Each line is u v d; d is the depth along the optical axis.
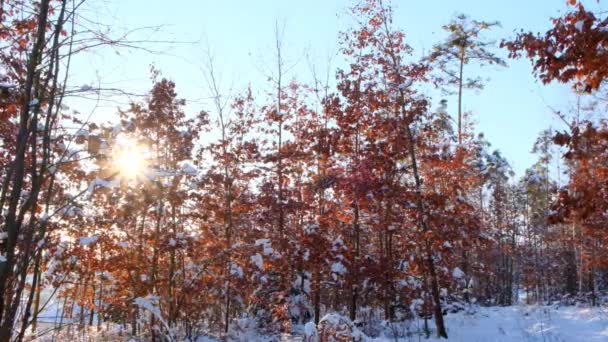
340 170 17.22
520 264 44.53
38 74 5.78
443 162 16.31
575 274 39.12
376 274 15.74
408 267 16.84
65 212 6.49
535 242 43.06
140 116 13.61
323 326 10.98
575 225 24.02
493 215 37.44
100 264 12.51
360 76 17.05
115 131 5.54
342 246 16.03
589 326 15.85
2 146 6.90
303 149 17.95
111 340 14.77
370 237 22.00
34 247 6.19
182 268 15.70
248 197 18.17
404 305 18.89
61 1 5.87
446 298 21.48
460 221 16.17
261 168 18.00
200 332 17.19
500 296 38.00
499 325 17.22
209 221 17.62
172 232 15.06
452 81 22.48
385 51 16.97
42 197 8.46
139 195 6.73
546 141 32.62
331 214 17.62
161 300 13.82
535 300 39.12
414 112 16.09
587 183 7.82
